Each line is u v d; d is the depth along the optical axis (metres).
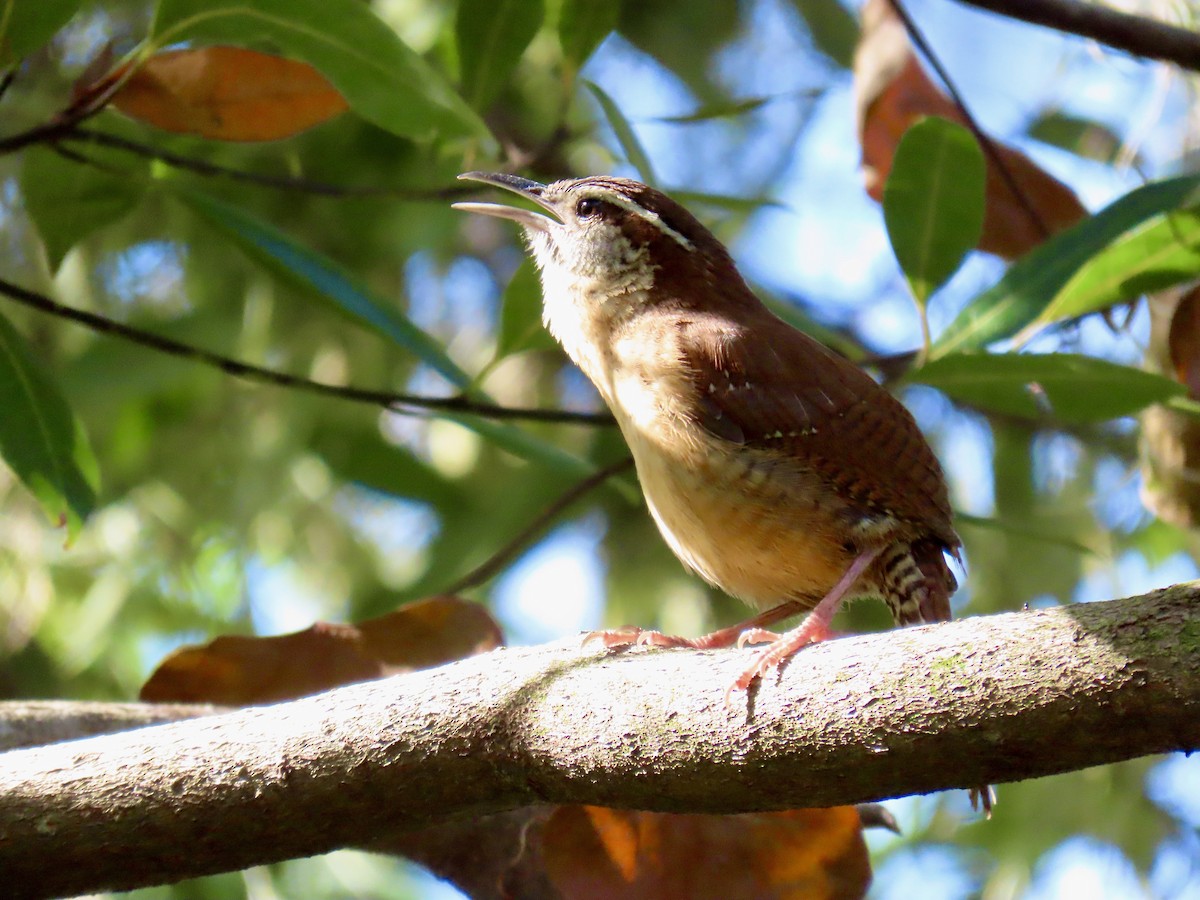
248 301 12.70
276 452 13.03
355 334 13.05
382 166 12.34
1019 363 7.27
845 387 7.79
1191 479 8.70
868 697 4.83
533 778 5.62
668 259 8.54
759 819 6.87
